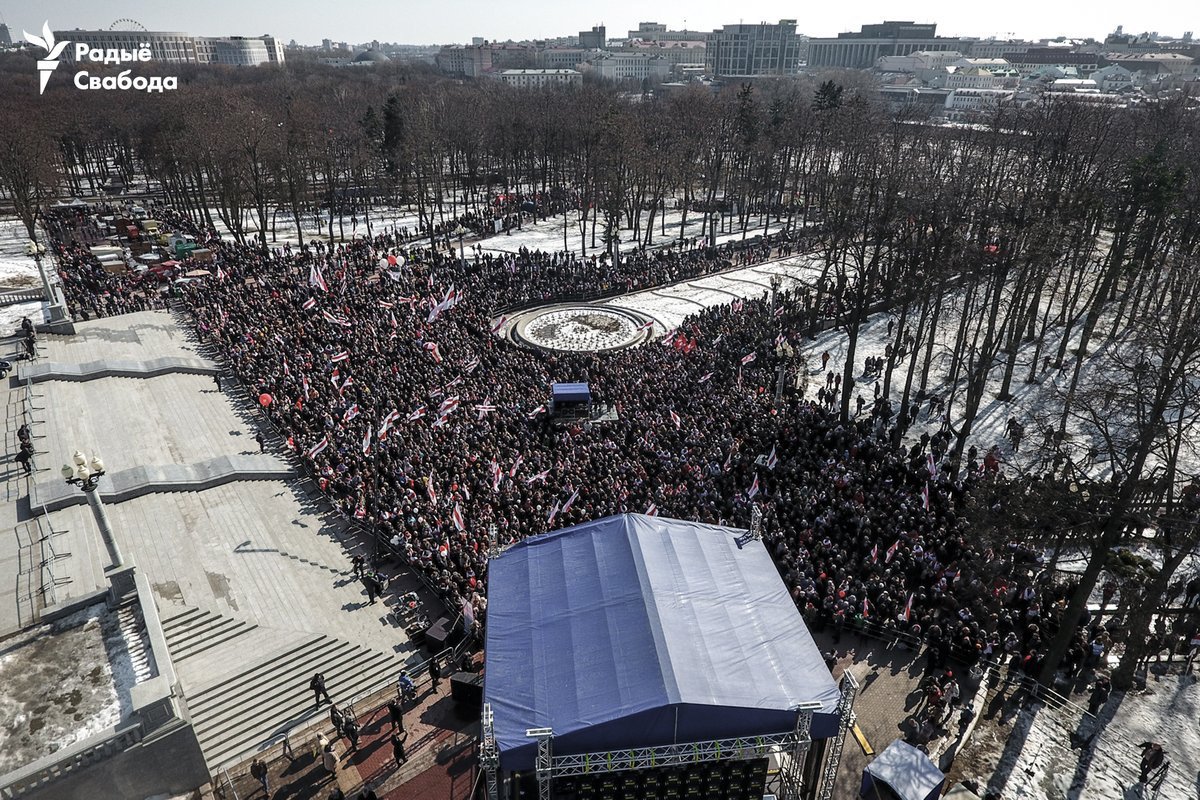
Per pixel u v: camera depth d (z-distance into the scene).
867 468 38.53
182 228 90.06
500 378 49.72
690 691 17.16
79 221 93.69
